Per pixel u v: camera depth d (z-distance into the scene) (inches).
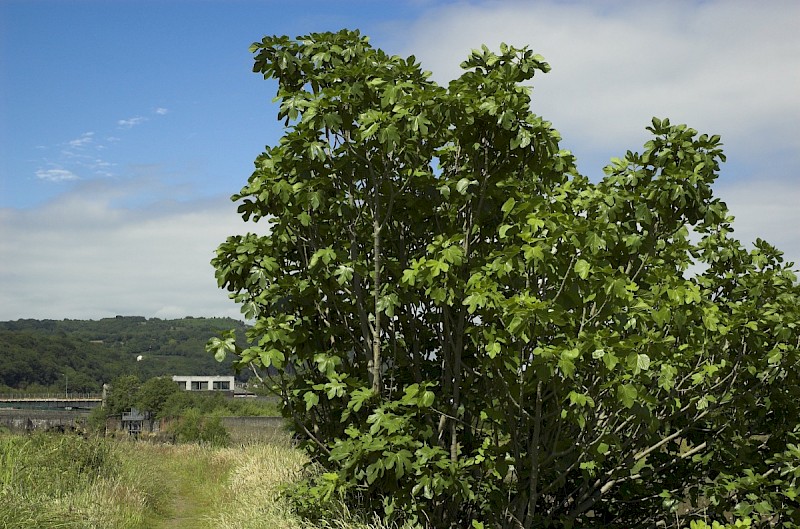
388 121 271.3
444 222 306.8
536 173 291.9
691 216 285.4
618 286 244.2
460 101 267.7
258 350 283.6
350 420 316.8
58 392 4603.8
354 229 312.0
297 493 324.5
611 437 257.1
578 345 237.8
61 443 522.9
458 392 288.5
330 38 317.1
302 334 297.1
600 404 263.9
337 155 301.9
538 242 244.2
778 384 301.7
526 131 266.5
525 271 264.7
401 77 298.0
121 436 979.9
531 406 281.1
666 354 255.1
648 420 248.4
